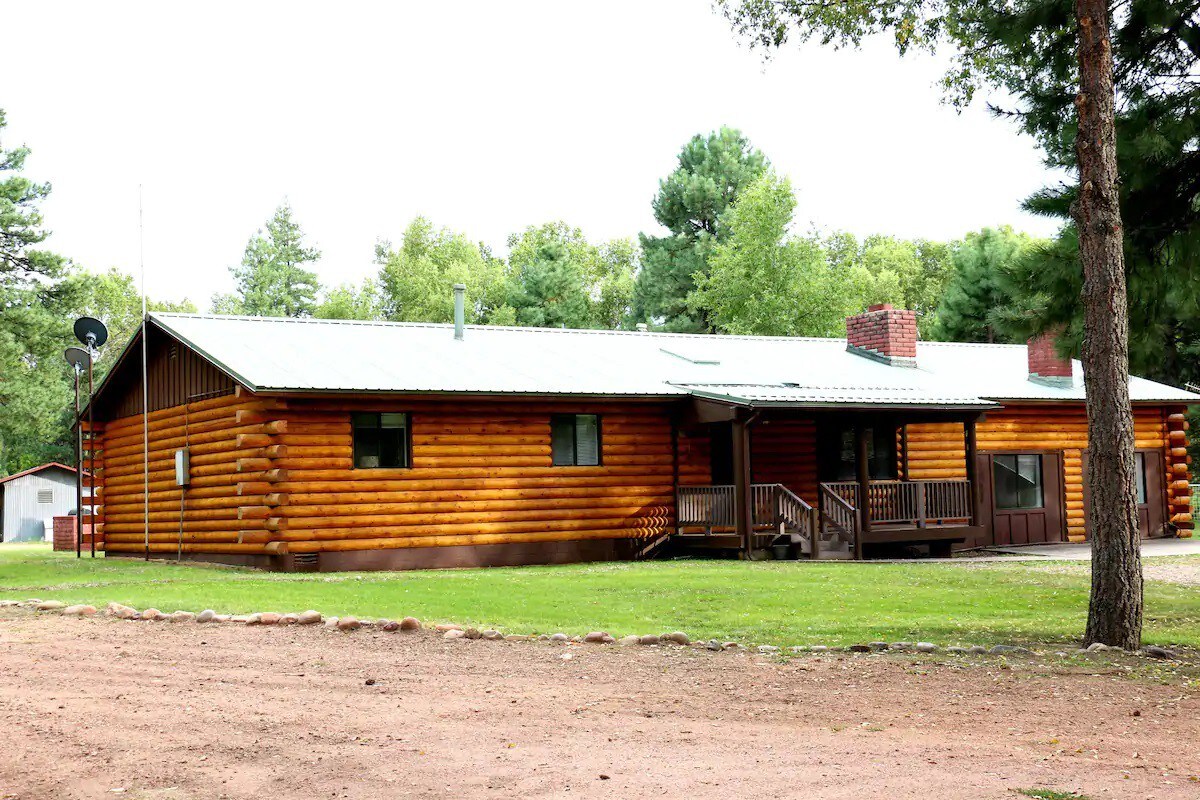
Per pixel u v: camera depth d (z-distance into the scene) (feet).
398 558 68.90
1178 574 62.18
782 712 25.45
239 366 66.90
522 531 72.79
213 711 25.77
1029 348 95.96
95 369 208.54
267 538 66.44
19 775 20.90
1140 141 44.57
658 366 83.76
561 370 78.23
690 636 37.68
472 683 28.94
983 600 48.03
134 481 84.43
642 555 76.48
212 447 72.02
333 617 40.16
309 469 66.85
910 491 79.10
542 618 41.50
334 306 252.62
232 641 35.81
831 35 48.26
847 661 32.19
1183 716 25.12
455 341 82.79
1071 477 93.66
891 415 81.30
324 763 21.43
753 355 91.81
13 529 182.60
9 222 126.21
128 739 23.31
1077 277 46.57
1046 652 34.01
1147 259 47.44
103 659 32.55
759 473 82.23
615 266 295.07
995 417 91.04
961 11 47.42
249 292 261.65
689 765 21.03
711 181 193.26
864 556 78.95
